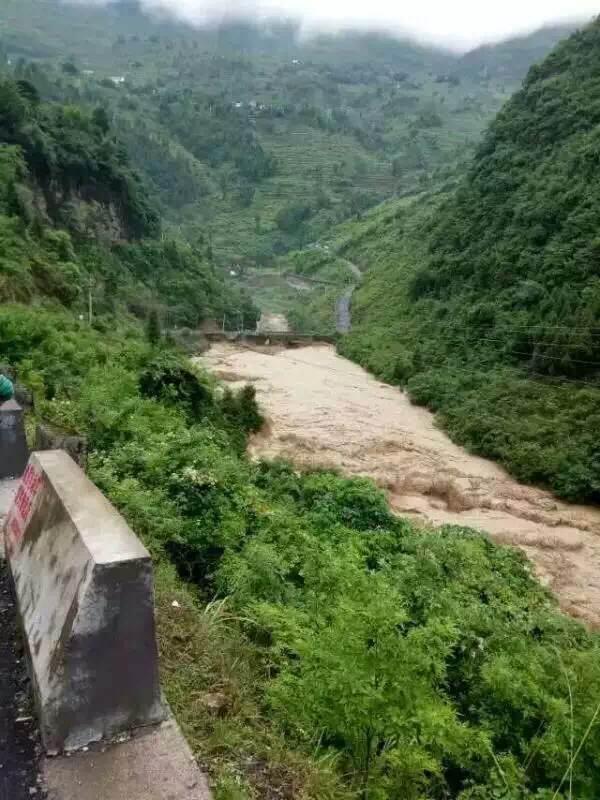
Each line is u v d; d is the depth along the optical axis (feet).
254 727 13.94
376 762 13.73
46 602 12.23
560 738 15.85
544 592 39.55
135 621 11.29
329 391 135.64
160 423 39.91
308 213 476.54
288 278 366.22
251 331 228.43
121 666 11.29
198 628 16.92
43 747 11.01
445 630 16.42
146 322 166.09
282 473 46.42
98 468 27.12
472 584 33.09
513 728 17.29
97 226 204.23
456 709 17.74
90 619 10.89
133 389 48.78
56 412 34.88
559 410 97.71
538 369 114.52
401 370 144.46
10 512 16.31
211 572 23.77
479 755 15.39
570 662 20.35
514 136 191.93
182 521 25.08
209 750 12.38
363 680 13.62
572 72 192.34
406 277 216.74
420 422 115.03
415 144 602.03
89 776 10.68
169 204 473.26
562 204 145.18
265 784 12.23
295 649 15.42
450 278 172.76
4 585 15.25
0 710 11.75
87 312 123.34
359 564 26.18
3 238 109.81
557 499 82.74
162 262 228.02
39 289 108.58
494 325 135.13
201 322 219.00
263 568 22.44
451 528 47.98
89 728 11.19
